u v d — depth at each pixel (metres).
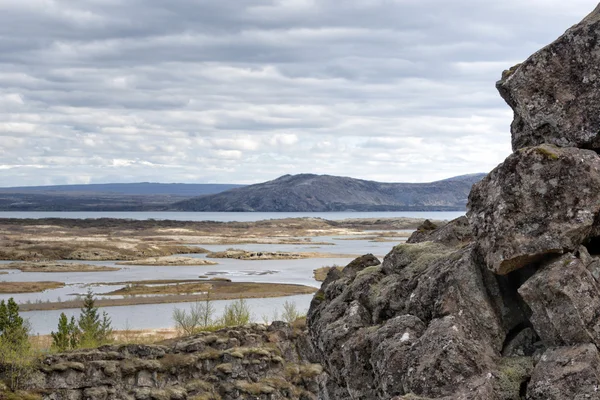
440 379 16.20
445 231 22.22
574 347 15.65
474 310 17.56
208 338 47.53
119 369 41.78
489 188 17.39
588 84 17.81
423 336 17.20
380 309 20.56
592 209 16.28
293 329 53.78
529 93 18.50
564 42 18.23
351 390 19.77
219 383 45.06
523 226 16.62
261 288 148.50
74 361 40.94
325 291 24.92
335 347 20.61
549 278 16.05
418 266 20.55
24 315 112.62
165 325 100.31
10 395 37.41
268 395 45.28
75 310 118.19
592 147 17.73
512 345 17.25
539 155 16.75
